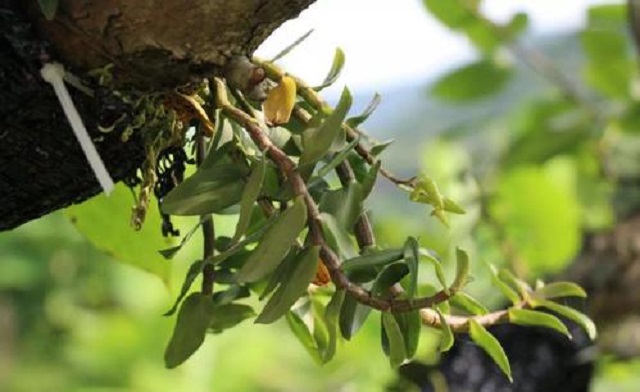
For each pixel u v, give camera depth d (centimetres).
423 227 163
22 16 65
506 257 131
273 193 70
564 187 159
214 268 75
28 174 69
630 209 160
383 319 69
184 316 75
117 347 207
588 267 144
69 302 227
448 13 157
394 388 126
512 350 124
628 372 164
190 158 74
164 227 76
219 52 65
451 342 71
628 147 167
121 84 66
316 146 68
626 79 159
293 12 65
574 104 161
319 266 72
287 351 205
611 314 143
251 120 69
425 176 73
